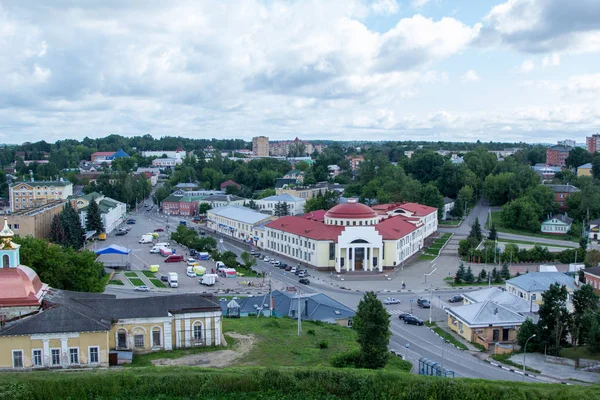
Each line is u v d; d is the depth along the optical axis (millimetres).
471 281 167500
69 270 122438
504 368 95438
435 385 74062
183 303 91500
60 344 77562
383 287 161875
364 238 182750
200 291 152375
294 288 155000
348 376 75125
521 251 193750
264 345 95062
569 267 170875
